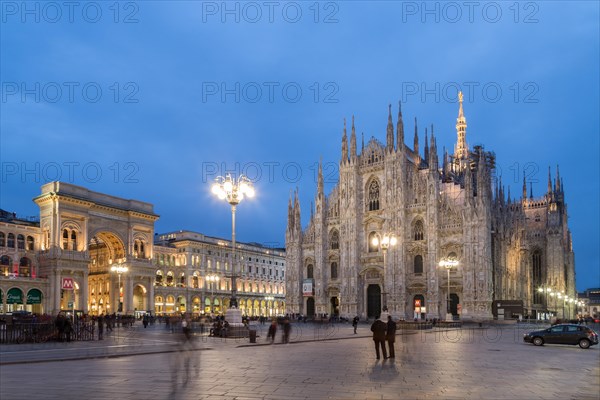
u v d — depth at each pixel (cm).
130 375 2477
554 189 17650
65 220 11712
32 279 11138
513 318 11156
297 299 12219
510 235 13125
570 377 2566
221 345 4325
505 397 2002
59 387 2123
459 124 15238
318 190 12281
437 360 3266
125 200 13112
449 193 10781
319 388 2144
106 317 6962
